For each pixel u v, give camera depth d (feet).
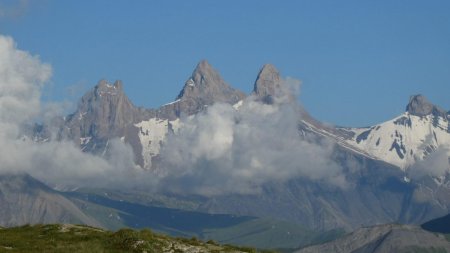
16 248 329.52
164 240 348.38
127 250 331.36
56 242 341.21
